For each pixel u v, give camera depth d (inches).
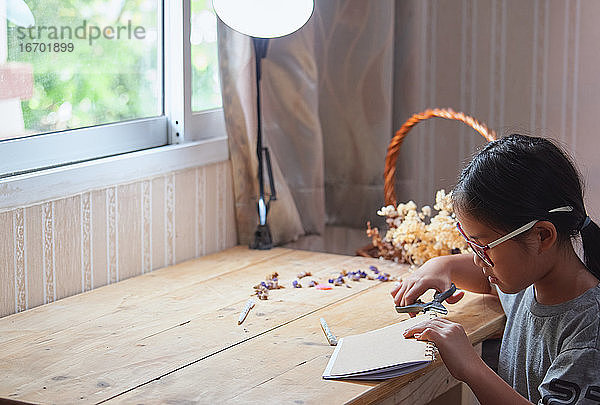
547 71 89.8
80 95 71.1
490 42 91.8
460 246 70.1
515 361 57.0
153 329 58.2
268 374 49.5
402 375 48.9
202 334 57.0
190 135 80.6
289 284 70.2
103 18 72.9
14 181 61.7
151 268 75.4
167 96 80.0
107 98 74.0
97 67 72.7
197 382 48.3
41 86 67.2
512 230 50.6
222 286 69.7
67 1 69.2
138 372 49.8
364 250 85.1
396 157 79.9
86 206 68.2
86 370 50.2
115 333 57.3
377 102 92.4
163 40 79.4
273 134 87.5
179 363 51.3
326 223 97.5
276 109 87.6
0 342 55.4
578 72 88.6
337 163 95.7
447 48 93.4
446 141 94.7
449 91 94.0
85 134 70.7
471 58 92.7
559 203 50.9
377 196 94.3
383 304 64.4
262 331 57.7
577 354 48.8
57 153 68.0
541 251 51.2
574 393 48.1
